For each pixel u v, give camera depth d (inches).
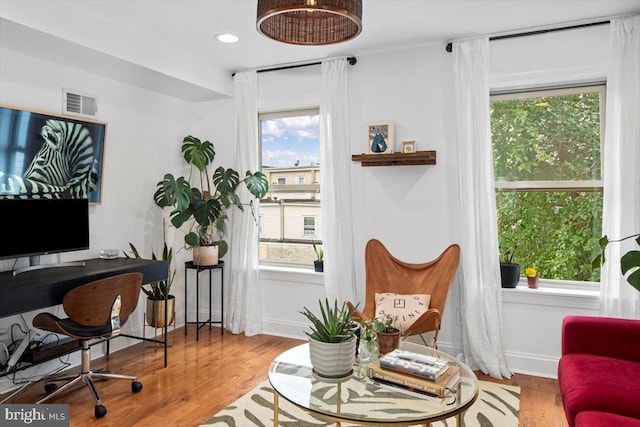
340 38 79.0
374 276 140.6
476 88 131.5
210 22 123.0
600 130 128.0
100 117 140.2
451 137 138.5
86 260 134.7
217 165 175.9
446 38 134.6
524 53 129.5
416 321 118.4
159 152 163.6
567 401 76.3
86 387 118.2
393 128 143.6
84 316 105.2
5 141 112.7
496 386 120.1
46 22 105.2
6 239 109.0
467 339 133.4
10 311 95.3
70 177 129.6
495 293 129.2
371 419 67.2
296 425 98.2
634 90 115.2
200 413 104.4
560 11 116.0
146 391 116.3
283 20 78.9
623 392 73.9
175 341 158.4
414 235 143.7
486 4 112.1
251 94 165.5
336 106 149.9
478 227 130.9
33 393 114.7
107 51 120.8
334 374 80.4
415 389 75.1
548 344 127.3
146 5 112.0
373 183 149.1
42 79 123.3
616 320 94.3
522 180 137.0
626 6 112.9
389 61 146.4
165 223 166.7
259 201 167.8
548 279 134.3
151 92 159.6
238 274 166.9
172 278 152.2
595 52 122.0
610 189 118.3
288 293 164.1
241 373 128.7
